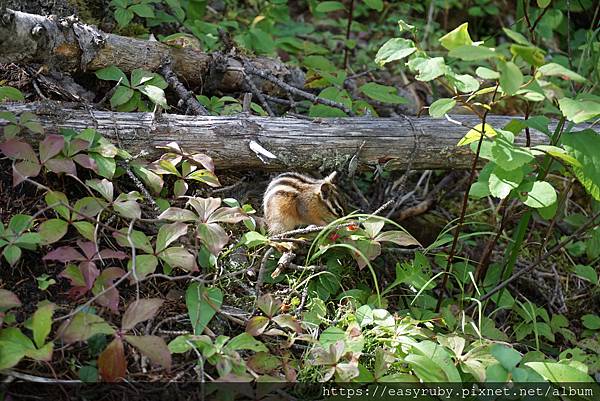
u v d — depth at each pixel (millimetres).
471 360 3691
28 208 3947
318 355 3475
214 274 4012
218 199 3922
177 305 3840
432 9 7656
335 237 4289
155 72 4965
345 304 4211
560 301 5105
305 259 4480
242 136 4461
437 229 5305
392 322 3859
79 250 3854
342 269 4457
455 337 3822
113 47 4703
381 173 4801
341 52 7262
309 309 4051
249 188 4824
